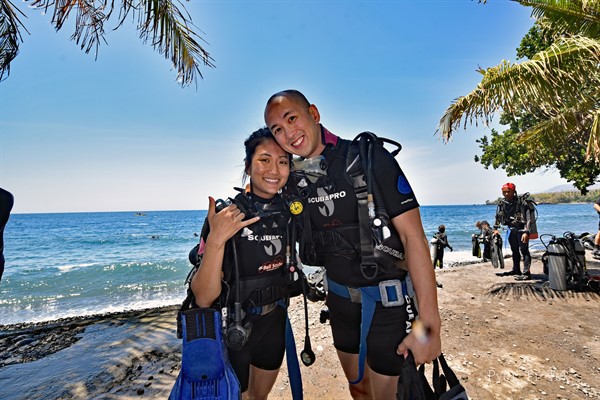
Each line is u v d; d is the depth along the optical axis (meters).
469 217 79.25
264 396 2.10
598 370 3.28
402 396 1.25
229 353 1.89
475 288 6.74
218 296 1.68
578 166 12.24
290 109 1.66
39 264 21.27
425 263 1.37
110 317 6.28
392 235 1.58
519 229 7.54
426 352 1.24
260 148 1.81
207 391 1.52
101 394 3.20
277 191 1.87
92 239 40.75
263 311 1.91
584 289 6.10
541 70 5.09
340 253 1.73
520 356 3.63
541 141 8.41
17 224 81.19
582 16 6.36
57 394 3.24
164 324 5.67
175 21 4.18
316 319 5.21
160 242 36.28
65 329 5.61
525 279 7.26
